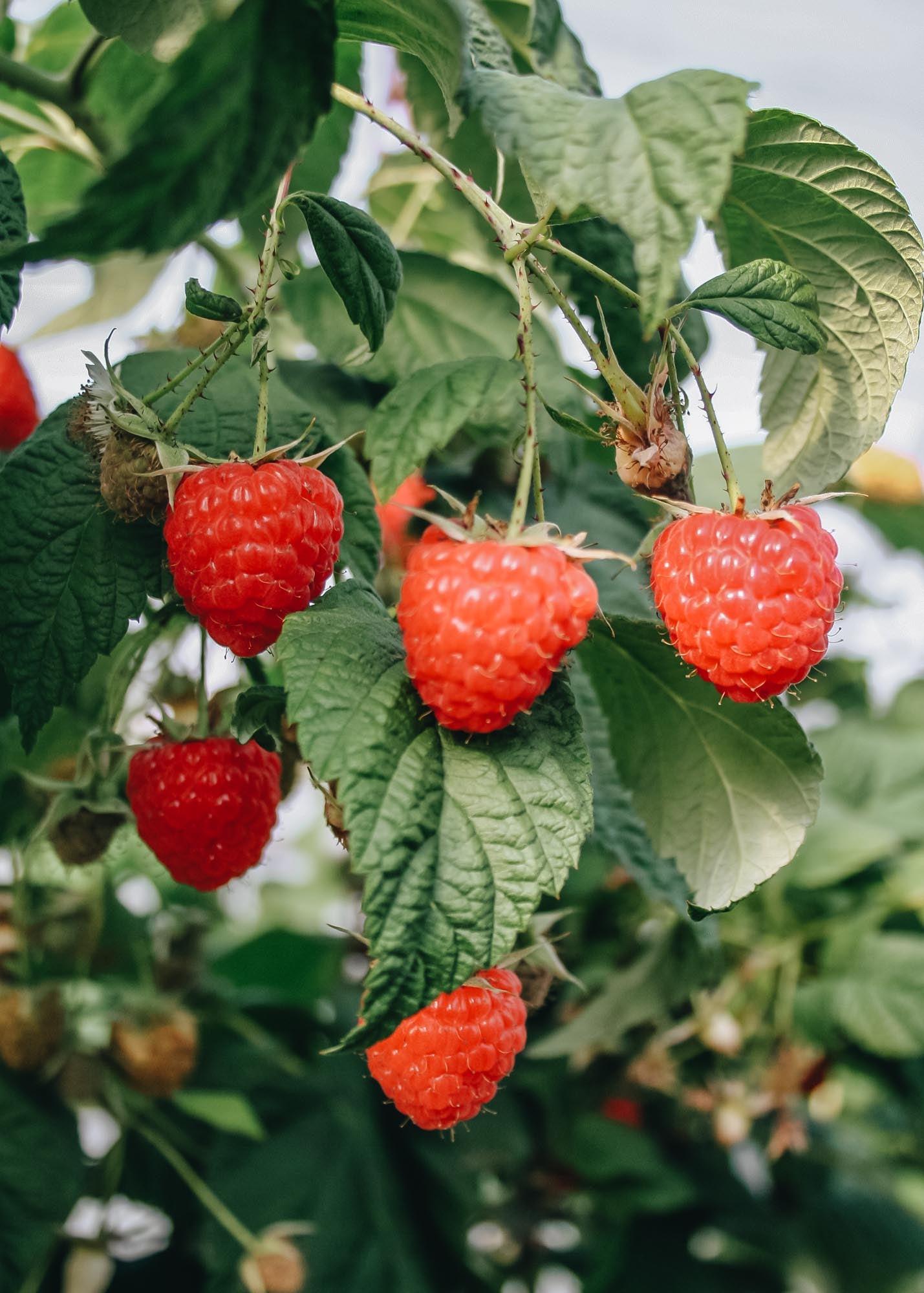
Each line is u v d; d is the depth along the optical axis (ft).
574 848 0.87
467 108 0.89
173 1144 1.39
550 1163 1.60
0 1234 1.23
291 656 0.88
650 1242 1.62
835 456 1.03
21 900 1.27
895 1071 1.52
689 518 0.94
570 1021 1.44
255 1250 1.29
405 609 0.87
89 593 0.97
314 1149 1.43
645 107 0.87
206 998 1.45
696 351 1.14
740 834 1.04
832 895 1.52
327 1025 1.54
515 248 0.91
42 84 1.14
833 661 1.88
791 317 0.92
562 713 0.91
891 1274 1.64
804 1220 1.68
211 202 0.82
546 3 1.09
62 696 0.97
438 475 1.19
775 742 1.01
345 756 0.85
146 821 1.03
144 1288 1.33
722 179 0.85
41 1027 1.25
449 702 0.86
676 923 1.29
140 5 1.01
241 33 0.79
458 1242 1.47
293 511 0.92
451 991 0.84
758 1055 1.51
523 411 1.08
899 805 1.69
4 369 1.16
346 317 1.16
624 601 1.19
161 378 1.03
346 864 1.83
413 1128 1.53
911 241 0.98
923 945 1.45
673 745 1.04
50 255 0.80
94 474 0.98
